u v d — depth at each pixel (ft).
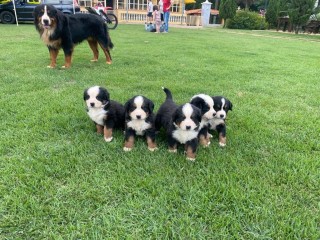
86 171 3.22
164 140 4.09
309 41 20.42
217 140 4.17
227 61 10.38
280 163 3.55
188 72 8.28
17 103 5.15
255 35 24.25
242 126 4.66
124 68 8.44
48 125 4.33
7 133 4.06
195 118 3.51
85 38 8.69
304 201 2.86
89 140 3.97
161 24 21.79
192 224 2.51
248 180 3.13
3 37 13.87
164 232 2.41
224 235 2.38
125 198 2.80
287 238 2.38
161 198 2.78
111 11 34.76
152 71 8.18
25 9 21.84
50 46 8.04
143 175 3.19
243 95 6.29
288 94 6.52
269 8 33.94
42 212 2.58
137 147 3.80
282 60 11.21
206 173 3.27
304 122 4.85
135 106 3.67
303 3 26.91
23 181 3.01
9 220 2.48
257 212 2.65
